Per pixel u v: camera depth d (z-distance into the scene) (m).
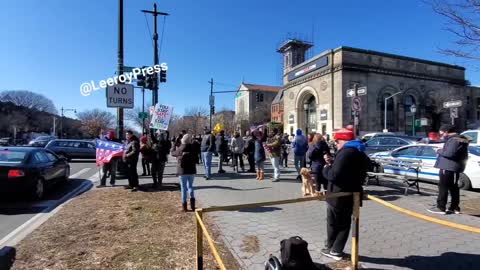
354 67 37.94
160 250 5.29
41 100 105.75
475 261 4.82
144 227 6.50
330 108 38.84
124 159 10.48
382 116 39.69
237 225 6.68
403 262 4.79
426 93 42.91
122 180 13.23
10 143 68.31
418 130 42.12
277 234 6.13
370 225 6.64
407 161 10.43
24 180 9.33
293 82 46.50
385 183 11.92
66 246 5.48
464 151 7.36
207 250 5.31
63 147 22.92
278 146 12.60
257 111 81.88
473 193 10.38
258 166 13.09
